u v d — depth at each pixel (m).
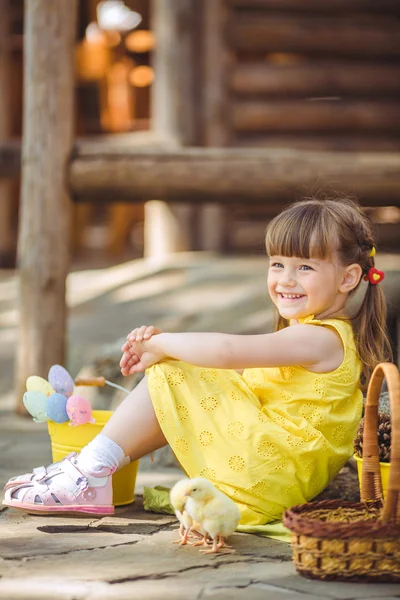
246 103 9.52
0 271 10.70
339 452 3.13
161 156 6.04
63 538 2.96
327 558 2.52
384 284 6.82
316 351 3.07
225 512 2.79
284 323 3.43
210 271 8.84
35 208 5.88
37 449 4.76
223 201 6.15
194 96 9.28
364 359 3.22
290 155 6.09
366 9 9.62
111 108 11.75
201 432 3.08
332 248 3.12
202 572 2.61
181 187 6.03
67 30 5.84
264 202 6.19
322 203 3.22
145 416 3.20
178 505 2.84
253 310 7.78
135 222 12.66
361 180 6.05
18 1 10.72
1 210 10.92
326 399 3.08
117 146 6.04
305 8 9.56
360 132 9.76
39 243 5.88
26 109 5.90
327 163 6.08
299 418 3.07
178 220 9.55
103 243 13.59
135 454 3.26
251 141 9.53
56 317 5.92
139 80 12.01
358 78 9.63
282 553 2.81
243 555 2.79
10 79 10.39
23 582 2.49
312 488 3.13
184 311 8.00
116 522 3.20
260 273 8.66
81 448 3.42
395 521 2.53
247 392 3.12
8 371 7.29
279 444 3.03
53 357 5.91
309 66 9.61
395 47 9.65
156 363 3.18
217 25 9.30
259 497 3.04
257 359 3.01
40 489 3.21
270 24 9.47
